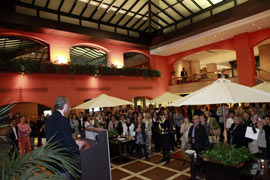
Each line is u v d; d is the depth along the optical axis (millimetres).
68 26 11344
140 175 5176
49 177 1388
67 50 12266
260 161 3527
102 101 7332
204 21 11938
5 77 9484
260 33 11750
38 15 11078
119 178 5051
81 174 2383
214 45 14125
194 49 15375
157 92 16297
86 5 11828
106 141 2936
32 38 11266
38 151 1538
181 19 14211
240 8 10219
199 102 3082
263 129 4828
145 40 15156
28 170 1361
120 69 13695
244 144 4504
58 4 11391
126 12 13469
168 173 5195
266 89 6809
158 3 13281
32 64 9938
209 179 3691
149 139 7371
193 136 5125
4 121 1754
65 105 2510
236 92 3076
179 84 16250
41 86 10547
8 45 13406
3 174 1310
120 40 13719
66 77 11500
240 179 3385
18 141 7238
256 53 19281
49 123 2354
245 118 5641
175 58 16797
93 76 12594
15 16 9578
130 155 7188
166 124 6094
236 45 12570
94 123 9391
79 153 2396
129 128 7352
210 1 12055
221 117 8656
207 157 3773
